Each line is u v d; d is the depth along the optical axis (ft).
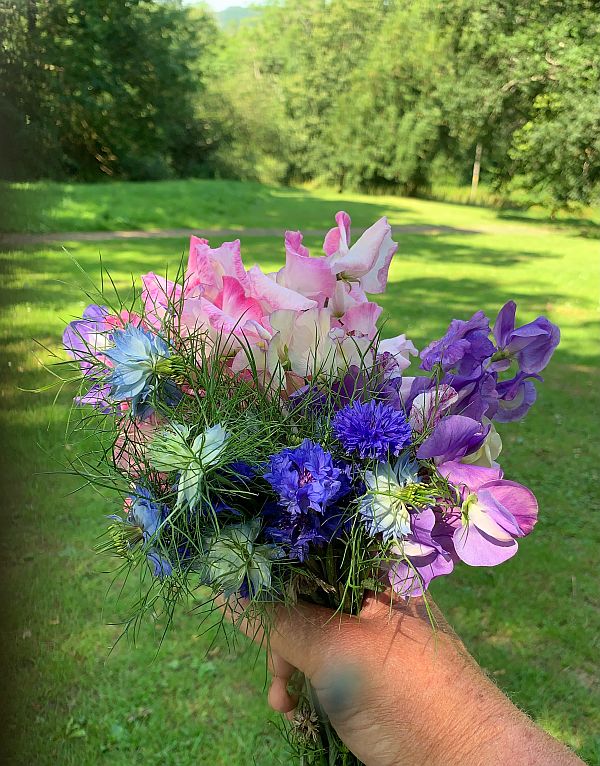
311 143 115.03
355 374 3.42
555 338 3.64
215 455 2.93
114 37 89.86
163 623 10.64
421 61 97.14
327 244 4.01
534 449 17.24
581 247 54.95
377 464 3.08
